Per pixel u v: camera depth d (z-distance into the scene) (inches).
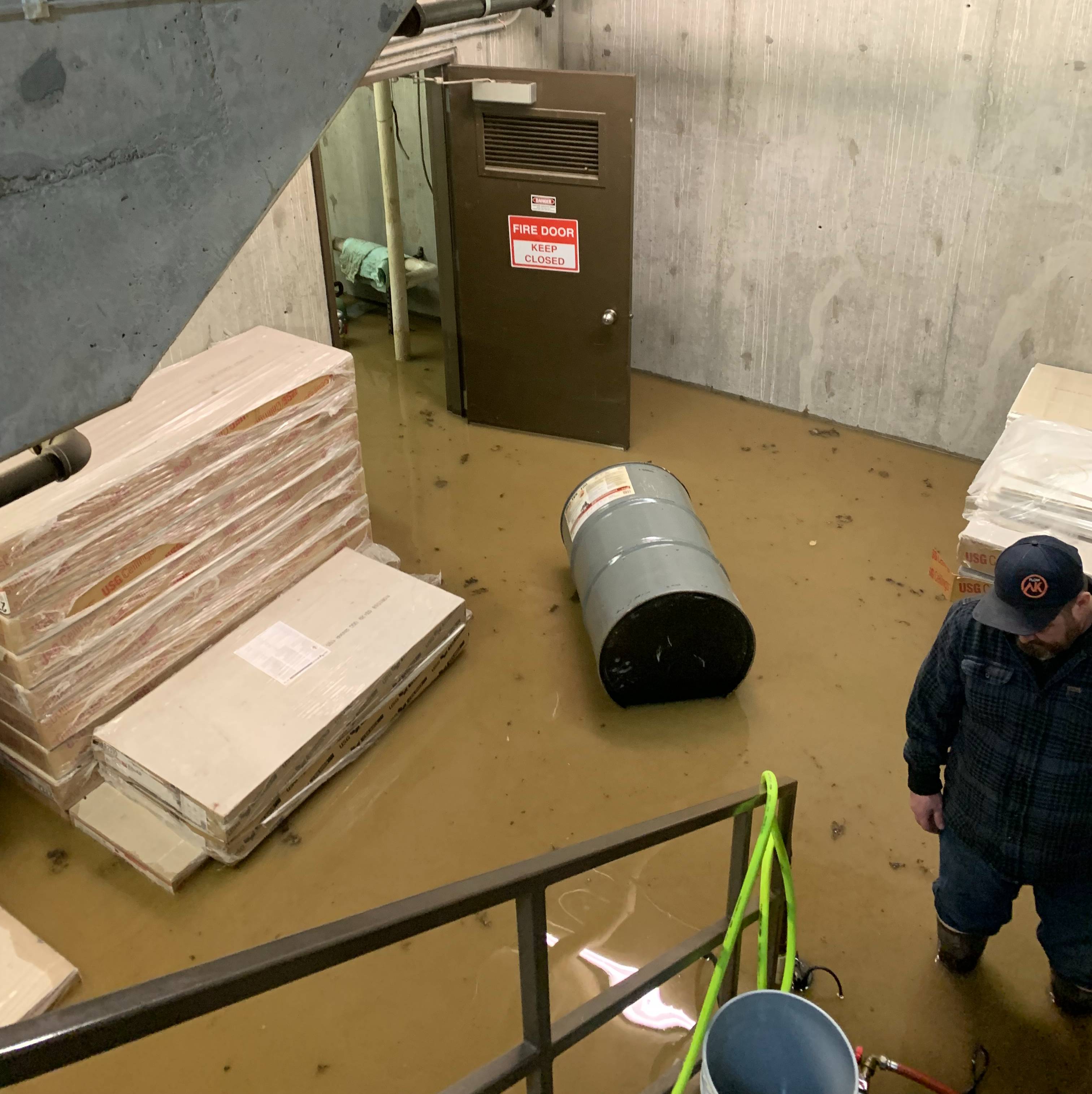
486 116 187.6
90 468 124.2
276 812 130.9
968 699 89.1
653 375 247.1
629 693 149.3
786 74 194.4
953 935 111.0
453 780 140.3
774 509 195.8
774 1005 71.1
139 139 31.6
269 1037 109.6
